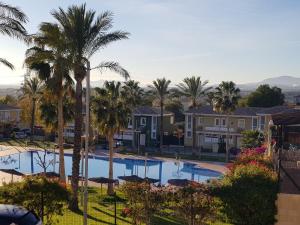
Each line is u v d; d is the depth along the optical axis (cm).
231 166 2778
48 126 4347
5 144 6831
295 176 1953
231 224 1830
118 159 5931
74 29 2781
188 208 1705
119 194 3384
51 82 3147
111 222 2233
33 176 1808
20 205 1597
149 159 5912
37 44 3052
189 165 5541
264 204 1692
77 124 2814
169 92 7144
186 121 7356
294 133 3000
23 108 7794
